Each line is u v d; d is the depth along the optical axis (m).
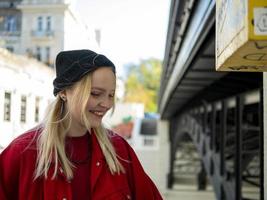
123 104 52.66
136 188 2.40
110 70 2.26
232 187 11.77
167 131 39.84
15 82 5.62
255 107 11.82
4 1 9.41
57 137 2.24
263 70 2.38
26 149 2.23
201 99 17.06
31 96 6.05
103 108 2.26
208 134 15.82
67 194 2.18
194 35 7.71
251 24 1.69
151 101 77.75
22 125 5.54
